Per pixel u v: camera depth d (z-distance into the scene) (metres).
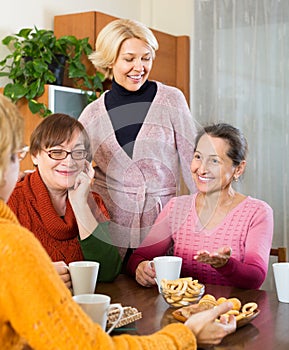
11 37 3.38
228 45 4.13
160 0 4.57
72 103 3.40
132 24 2.04
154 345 1.02
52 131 1.73
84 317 0.95
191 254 2.03
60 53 3.48
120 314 1.27
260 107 4.05
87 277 1.58
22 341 0.99
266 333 1.34
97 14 3.62
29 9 3.60
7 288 0.91
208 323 1.15
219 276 1.98
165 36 4.12
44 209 1.89
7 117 0.97
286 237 3.97
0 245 0.92
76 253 1.92
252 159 4.05
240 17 4.09
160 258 1.77
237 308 1.44
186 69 4.25
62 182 1.71
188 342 1.08
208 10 4.17
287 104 3.98
